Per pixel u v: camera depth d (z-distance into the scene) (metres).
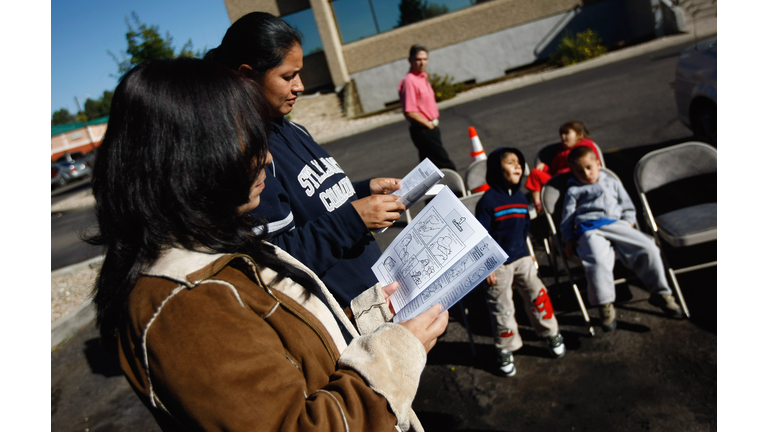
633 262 2.99
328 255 1.33
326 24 15.48
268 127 0.87
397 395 0.84
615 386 2.59
